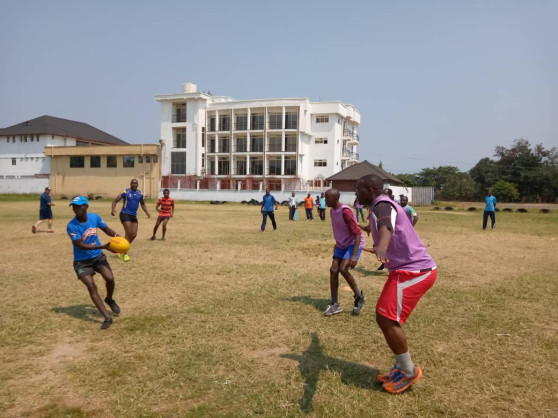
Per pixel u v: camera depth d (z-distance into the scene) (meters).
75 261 5.13
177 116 60.06
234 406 3.21
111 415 3.07
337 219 5.47
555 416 3.10
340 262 5.56
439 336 4.74
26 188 62.88
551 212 37.69
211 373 3.75
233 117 57.19
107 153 59.06
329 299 6.29
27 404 3.22
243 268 8.54
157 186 58.19
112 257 9.76
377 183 3.51
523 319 5.38
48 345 4.39
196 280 7.42
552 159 69.88
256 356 4.15
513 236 15.55
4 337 4.59
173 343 4.46
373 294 6.69
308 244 12.38
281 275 7.92
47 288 6.75
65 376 3.68
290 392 3.43
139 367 3.87
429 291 6.82
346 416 3.08
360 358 4.14
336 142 58.00
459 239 14.45
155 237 13.30
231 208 37.69
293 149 56.38
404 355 3.43
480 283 7.45
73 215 24.08
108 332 4.79
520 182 69.12
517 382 3.62
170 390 3.44
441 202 61.59
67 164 61.47
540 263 9.53
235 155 57.47
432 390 3.49
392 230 3.23
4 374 3.71
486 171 72.25
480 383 3.61
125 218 10.46
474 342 4.57
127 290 6.70
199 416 3.06
